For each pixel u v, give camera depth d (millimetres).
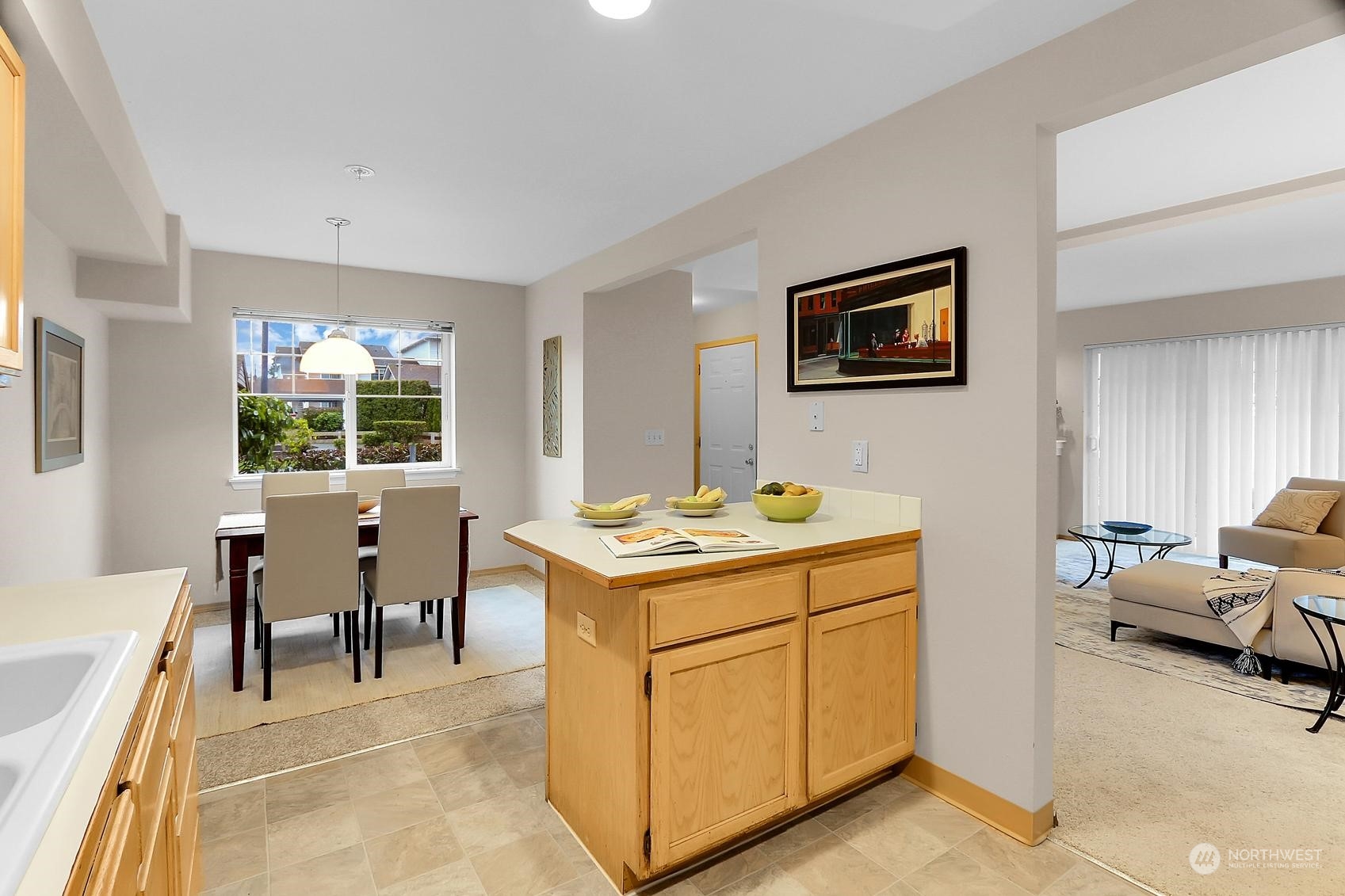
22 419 2502
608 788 1799
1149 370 6312
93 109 1828
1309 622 2754
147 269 3418
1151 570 3773
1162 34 1646
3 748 837
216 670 3316
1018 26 1805
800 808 1980
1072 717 2799
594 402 4535
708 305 6629
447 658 3496
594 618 1853
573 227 3713
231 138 2543
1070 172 2947
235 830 2029
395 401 5000
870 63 2006
